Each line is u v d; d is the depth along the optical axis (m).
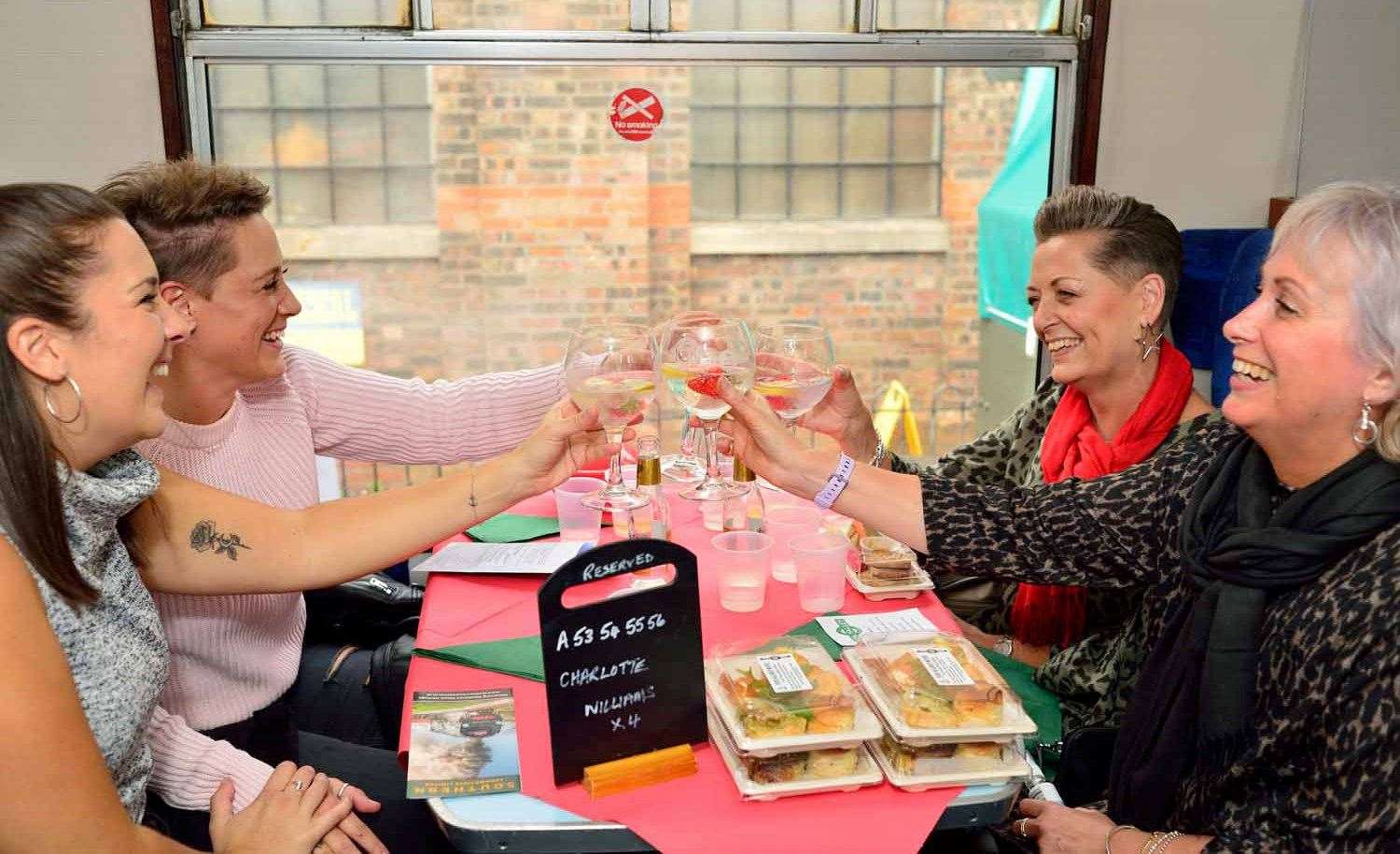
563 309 6.38
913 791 1.15
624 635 1.14
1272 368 1.22
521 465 1.51
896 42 2.76
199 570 1.43
